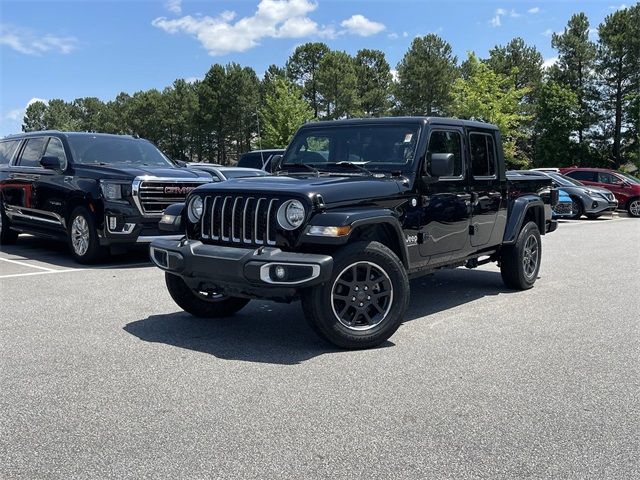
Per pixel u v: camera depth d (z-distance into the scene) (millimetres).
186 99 80938
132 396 4199
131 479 3119
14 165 11688
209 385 4410
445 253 6426
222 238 5379
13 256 10891
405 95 61312
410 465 3270
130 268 9523
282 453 3395
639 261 10570
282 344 5461
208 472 3188
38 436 3600
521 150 58594
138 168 9914
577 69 52000
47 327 5969
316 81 63656
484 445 3504
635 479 3139
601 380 4570
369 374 4660
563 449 3461
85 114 119688
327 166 6309
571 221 20953
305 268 4797
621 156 50188
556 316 6555
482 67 43406
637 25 47719
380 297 5352
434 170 5727
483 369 4801
